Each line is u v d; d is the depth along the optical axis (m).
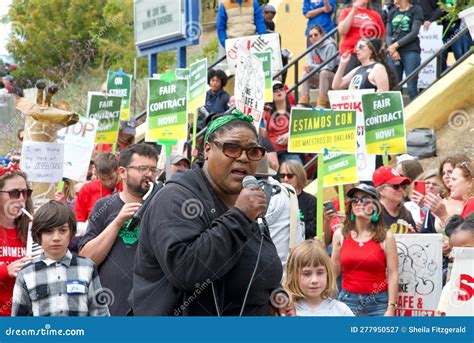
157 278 5.21
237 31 15.77
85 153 10.41
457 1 10.95
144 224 5.23
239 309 5.21
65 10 23.97
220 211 5.21
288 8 19.20
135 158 7.34
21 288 6.32
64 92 21.08
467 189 8.69
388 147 9.94
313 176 13.18
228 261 4.96
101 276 7.00
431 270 8.06
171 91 10.32
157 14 15.18
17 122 13.81
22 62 23.86
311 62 15.52
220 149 5.15
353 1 14.15
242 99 8.64
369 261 8.04
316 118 9.23
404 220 8.85
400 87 13.05
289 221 8.05
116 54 23.19
